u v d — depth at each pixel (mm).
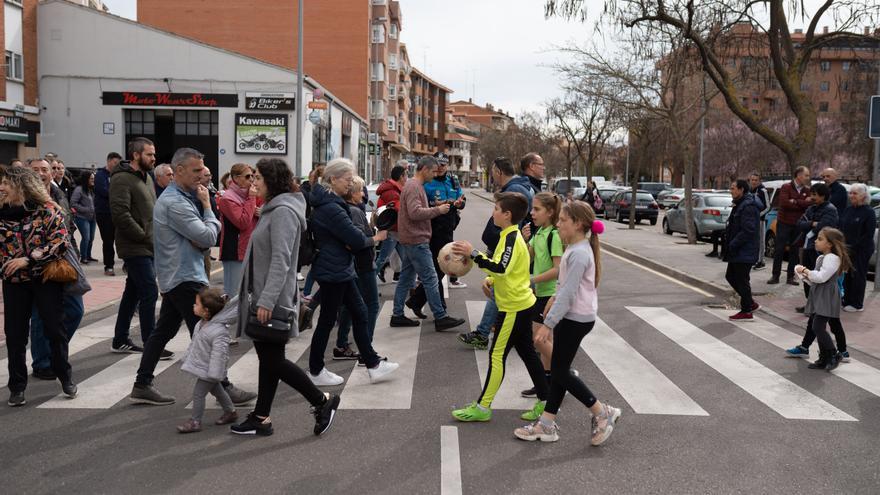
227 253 7188
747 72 13125
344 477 4020
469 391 5715
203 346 4734
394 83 63531
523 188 7008
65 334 5387
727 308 9766
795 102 11922
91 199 12992
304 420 5000
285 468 4141
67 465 4156
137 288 6488
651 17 12008
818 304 6605
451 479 4012
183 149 5355
